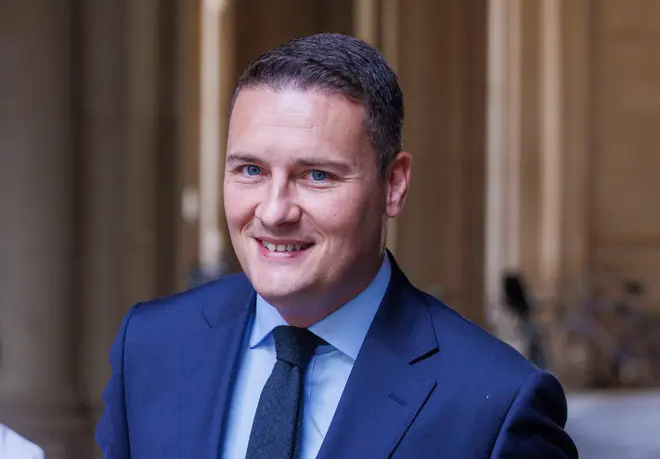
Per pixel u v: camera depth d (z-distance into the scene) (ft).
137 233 23.07
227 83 59.16
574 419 34.09
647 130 51.34
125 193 22.43
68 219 21.86
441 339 7.29
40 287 21.79
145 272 23.38
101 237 22.16
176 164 24.14
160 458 7.50
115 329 22.36
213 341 7.73
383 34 38.24
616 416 34.78
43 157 21.66
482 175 38.45
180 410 7.56
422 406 7.00
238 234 6.89
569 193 50.90
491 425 6.86
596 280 51.52
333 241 6.72
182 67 24.67
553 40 50.70
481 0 38.27
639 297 50.57
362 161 6.70
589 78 51.49
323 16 42.22
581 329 48.96
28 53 21.57
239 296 7.95
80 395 21.93
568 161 50.88
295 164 6.60
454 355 7.16
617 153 51.70
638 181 51.49
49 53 21.57
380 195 6.91
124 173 22.44
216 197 61.00
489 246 51.11
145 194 23.47
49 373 21.79
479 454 6.84
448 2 37.70
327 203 6.64
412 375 7.12
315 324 7.19
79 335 22.04
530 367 7.08
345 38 6.88
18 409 21.65
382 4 38.29
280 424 7.07
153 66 23.86
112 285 22.33
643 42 51.16
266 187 6.73
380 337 7.22
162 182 23.99
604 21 51.52
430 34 37.78
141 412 7.77
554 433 6.99
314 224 6.68
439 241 38.09
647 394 41.81
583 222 51.01
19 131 21.66
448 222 38.11
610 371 48.57
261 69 6.72
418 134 37.73
